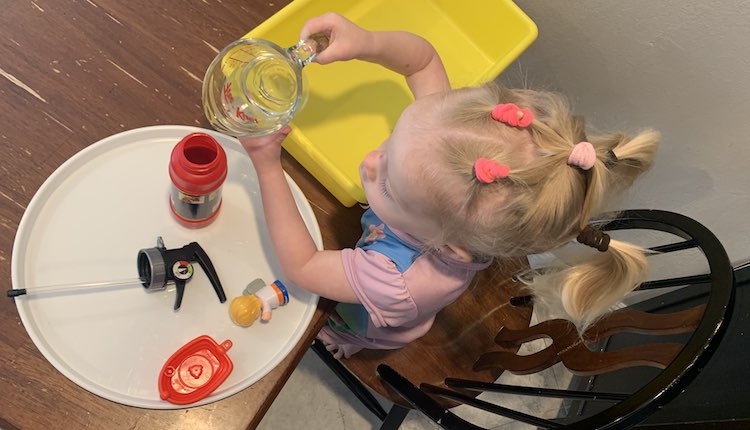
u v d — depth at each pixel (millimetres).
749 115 988
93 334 740
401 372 1085
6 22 803
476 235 716
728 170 1105
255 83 745
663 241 1362
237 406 753
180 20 877
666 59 1020
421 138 688
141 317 762
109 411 717
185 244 810
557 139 678
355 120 999
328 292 800
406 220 751
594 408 1385
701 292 1251
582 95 1207
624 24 1028
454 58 1129
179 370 746
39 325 727
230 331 788
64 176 783
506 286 1144
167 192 822
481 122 680
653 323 849
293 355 794
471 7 1103
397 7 1112
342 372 1296
